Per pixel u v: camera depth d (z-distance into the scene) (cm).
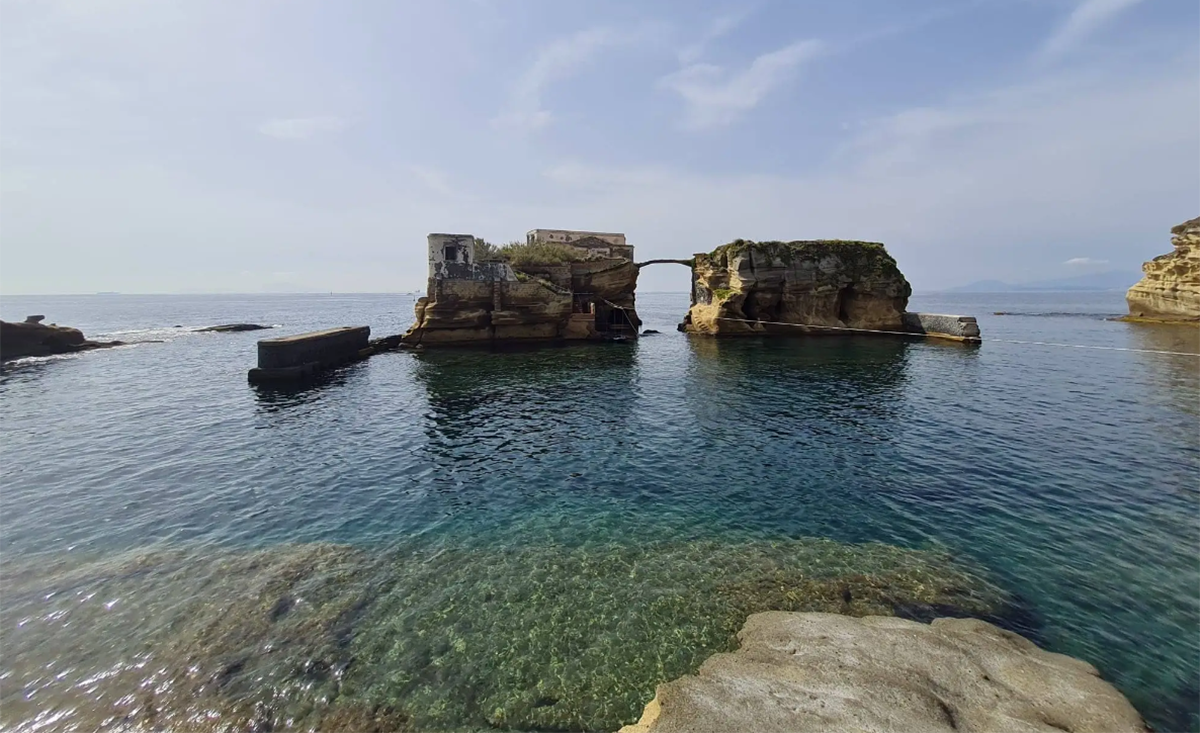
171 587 906
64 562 988
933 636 730
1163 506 1204
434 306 4250
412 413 2192
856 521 1160
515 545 1066
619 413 2172
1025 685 627
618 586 912
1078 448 1631
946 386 2614
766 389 2602
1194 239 5594
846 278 4922
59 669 708
